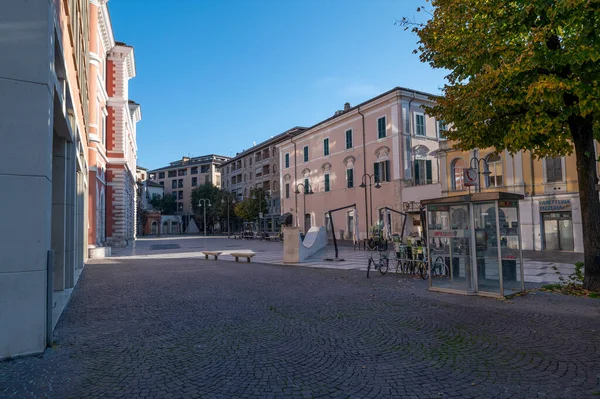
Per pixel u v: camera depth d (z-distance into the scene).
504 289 9.05
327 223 41.53
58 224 10.91
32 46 5.64
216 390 4.16
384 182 34.03
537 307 7.82
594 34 7.24
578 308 7.62
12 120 5.44
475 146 10.68
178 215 99.31
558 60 7.69
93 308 8.46
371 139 35.59
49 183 5.96
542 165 22.78
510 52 8.34
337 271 15.05
